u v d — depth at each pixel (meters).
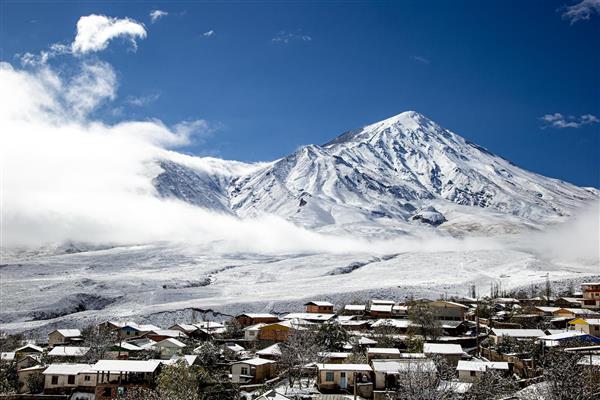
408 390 64.50
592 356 74.50
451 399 63.78
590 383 56.66
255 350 113.88
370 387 77.50
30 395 82.69
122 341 128.50
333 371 80.94
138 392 71.56
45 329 186.00
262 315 154.62
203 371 83.31
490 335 110.00
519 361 81.75
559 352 73.38
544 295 188.50
